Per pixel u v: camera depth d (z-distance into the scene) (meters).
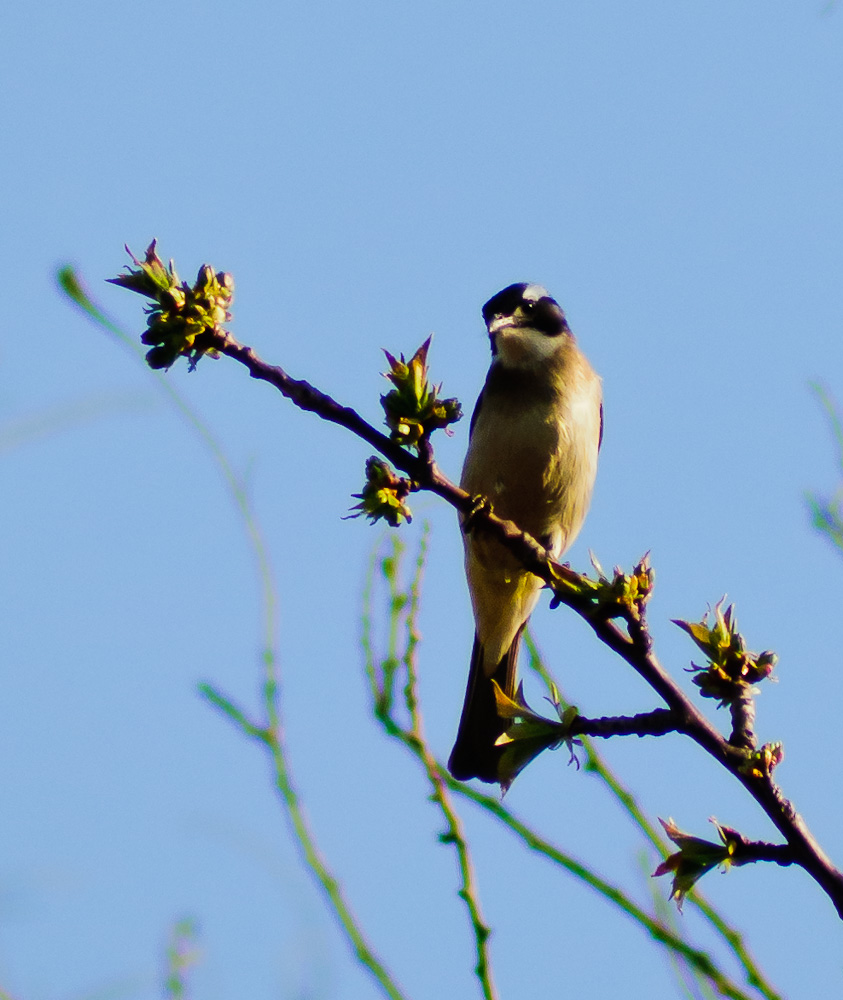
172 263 6.79
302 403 6.87
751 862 5.91
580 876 5.52
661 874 5.88
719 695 6.57
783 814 5.98
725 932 5.41
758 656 6.63
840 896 5.82
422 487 7.02
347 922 5.63
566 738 6.37
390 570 6.41
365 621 6.32
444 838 5.77
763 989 5.14
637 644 6.62
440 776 5.89
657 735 6.36
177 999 5.75
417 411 6.93
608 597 6.67
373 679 6.16
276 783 5.91
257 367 6.82
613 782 6.20
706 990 5.09
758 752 6.18
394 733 6.05
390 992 5.45
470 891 5.65
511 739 6.40
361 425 6.94
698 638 6.68
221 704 6.10
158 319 6.57
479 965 5.51
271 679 6.14
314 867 5.79
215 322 6.66
